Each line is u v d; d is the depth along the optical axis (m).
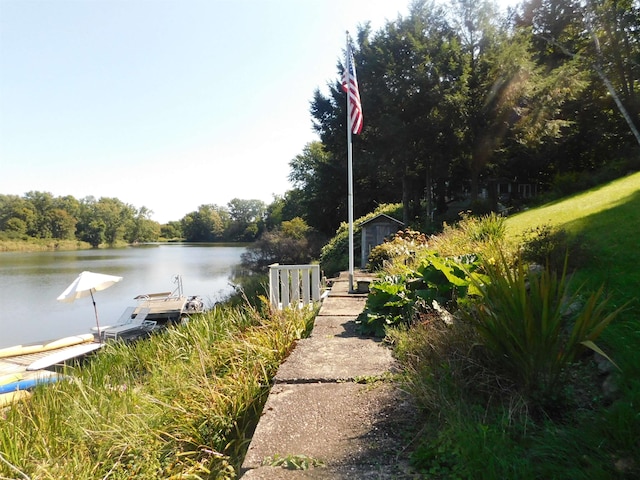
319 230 31.91
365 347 4.33
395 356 3.90
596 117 23.58
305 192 39.78
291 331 5.03
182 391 4.01
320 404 3.02
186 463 3.03
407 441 2.47
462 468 2.05
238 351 4.56
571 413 2.41
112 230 91.19
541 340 2.54
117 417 3.78
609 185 13.52
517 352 2.65
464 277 4.62
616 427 2.04
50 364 8.65
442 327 3.65
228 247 88.62
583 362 2.99
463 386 2.76
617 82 22.75
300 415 2.87
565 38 24.56
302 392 3.24
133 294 22.62
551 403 2.50
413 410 2.79
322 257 20.84
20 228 76.31
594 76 21.98
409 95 19.42
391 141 19.80
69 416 4.00
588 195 12.27
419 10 21.48
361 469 2.23
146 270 35.41
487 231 8.66
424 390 2.75
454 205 26.20
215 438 3.21
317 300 7.47
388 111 20.09
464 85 18.44
